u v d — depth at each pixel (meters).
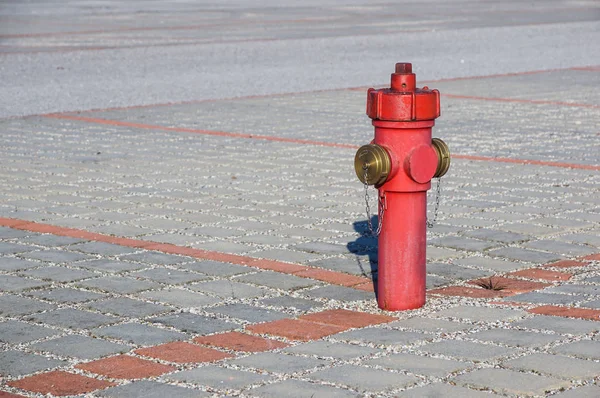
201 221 10.29
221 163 13.59
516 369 6.05
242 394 5.77
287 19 42.38
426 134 7.11
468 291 7.77
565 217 10.24
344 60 27.48
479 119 17.47
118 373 6.14
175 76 24.03
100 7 50.38
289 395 5.73
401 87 7.12
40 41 32.19
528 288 7.82
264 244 9.33
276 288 7.91
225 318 7.19
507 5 51.97
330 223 10.16
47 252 9.09
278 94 21.14
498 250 8.98
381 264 7.30
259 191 11.77
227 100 20.22
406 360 6.25
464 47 31.20
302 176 12.65
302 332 6.82
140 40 32.78
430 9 48.72
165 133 16.25
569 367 6.07
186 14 45.47
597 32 36.47
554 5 52.03
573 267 8.42
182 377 6.05
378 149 7.02
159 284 8.05
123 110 18.89
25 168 13.30
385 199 7.20
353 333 6.79
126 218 10.44
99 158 14.02
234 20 41.78
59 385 5.96
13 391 5.88
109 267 8.56
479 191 11.56
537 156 13.84
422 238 7.28
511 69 25.81
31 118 17.92
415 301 7.30
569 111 18.38
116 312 7.34
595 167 13.01
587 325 6.85
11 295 7.80
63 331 6.95
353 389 5.80
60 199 11.39
